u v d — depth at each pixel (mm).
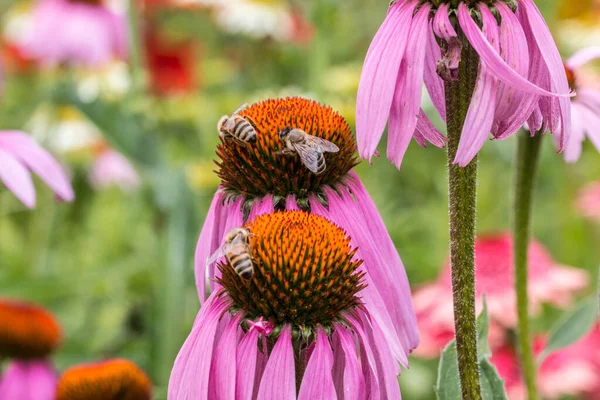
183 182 813
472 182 444
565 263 943
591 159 1059
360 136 436
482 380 481
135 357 824
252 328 449
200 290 486
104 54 1066
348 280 454
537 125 448
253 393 455
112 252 1005
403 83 433
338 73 970
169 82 967
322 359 445
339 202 478
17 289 829
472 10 433
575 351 686
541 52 433
